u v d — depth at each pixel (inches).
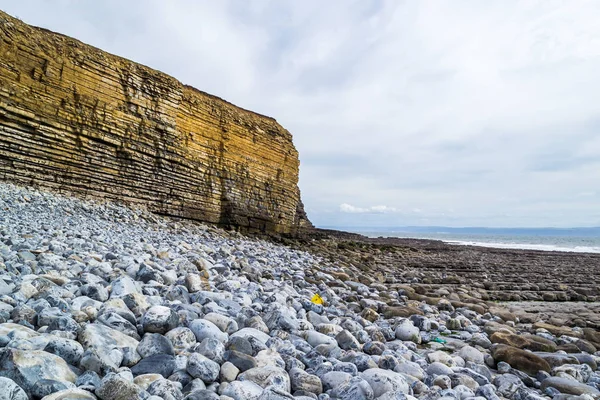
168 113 837.2
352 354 155.6
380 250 1190.3
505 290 533.3
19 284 161.9
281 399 104.3
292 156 1175.6
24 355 97.3
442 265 840.3
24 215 431.5
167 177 833.5
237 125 1005.8
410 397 123.2
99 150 724.0
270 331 179.0
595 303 455.5
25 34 652.1
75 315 139.6
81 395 89.0
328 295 307.9
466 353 195.3
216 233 800.9
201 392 104.8
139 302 167.2
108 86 749.3
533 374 178.2
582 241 4421.8
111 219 588.1
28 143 632.4
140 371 117.0
